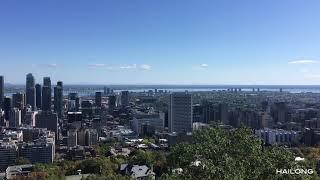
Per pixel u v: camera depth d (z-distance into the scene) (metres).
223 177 101.19
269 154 119.88
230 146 124.69
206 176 102.75
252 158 117.12
